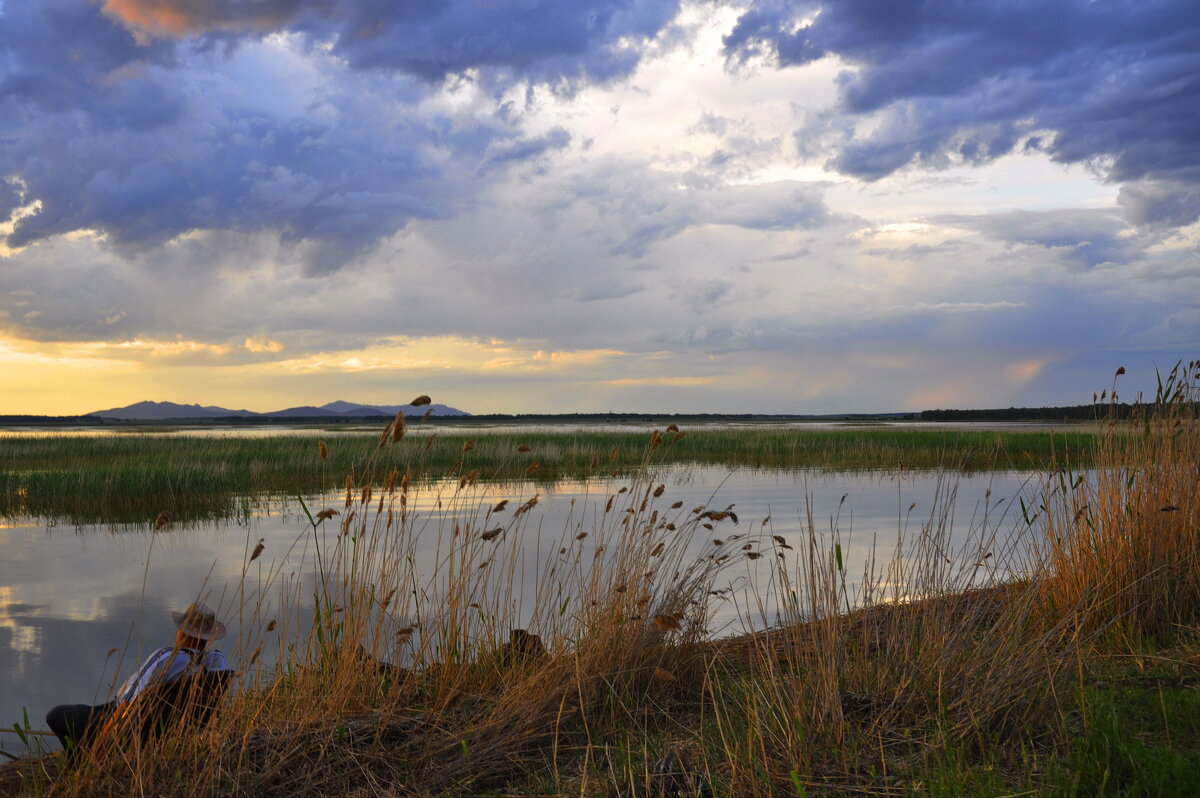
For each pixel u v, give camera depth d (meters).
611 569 5.14
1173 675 4.26
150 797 3.45
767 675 4.52
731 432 41.72
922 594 5.05
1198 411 6.10
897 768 3.36
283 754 3.79
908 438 33.12
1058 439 29.27
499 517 12.88
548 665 4.55
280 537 12.55
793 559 9.23
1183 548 5.53
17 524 14.64
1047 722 3.67
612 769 3.55
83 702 5.54
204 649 4.21
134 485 18.06
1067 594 5.48
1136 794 2.91
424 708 4.53
